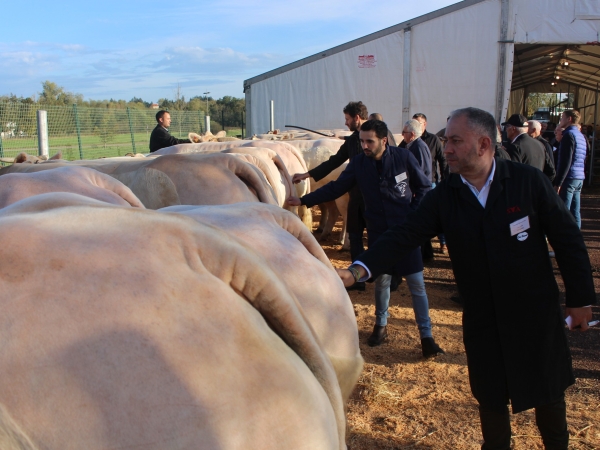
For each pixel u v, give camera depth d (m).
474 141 2.57
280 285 1.45
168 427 1.14
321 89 17.34
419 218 2.84
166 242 1.30
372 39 16.28
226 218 2.06
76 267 1.18
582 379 4.47
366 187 4.78
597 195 15.18
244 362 1.27
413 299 4.85
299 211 8.62
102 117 14.05
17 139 11.46
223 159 4.09
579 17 14.49
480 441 3.61
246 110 18.86
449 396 4.21
